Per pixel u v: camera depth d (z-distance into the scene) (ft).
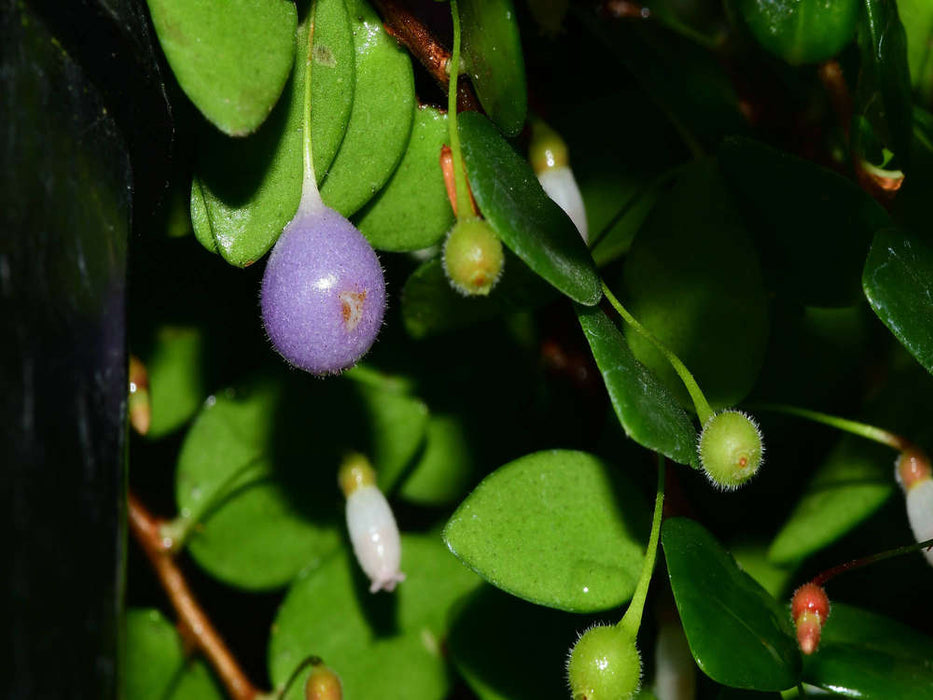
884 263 0.67
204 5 0.63
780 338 0.80
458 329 0.81
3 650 0.58
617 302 0.68
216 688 0.82
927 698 0.69
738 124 0.78
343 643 0.80
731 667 0.65
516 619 0.77
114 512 0.61
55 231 0.61
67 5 0.62
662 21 0.80
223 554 0.81
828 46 0.72
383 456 0.80
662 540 0.67
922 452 0.75
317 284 0.65
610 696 0.66
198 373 0.81
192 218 0.66
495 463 0.82
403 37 0.69
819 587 0.69
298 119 0.67
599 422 0.82
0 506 0.58
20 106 0.61
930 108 0.77
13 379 0.59
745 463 0.66
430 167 0.71
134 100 0.64
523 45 0.81
